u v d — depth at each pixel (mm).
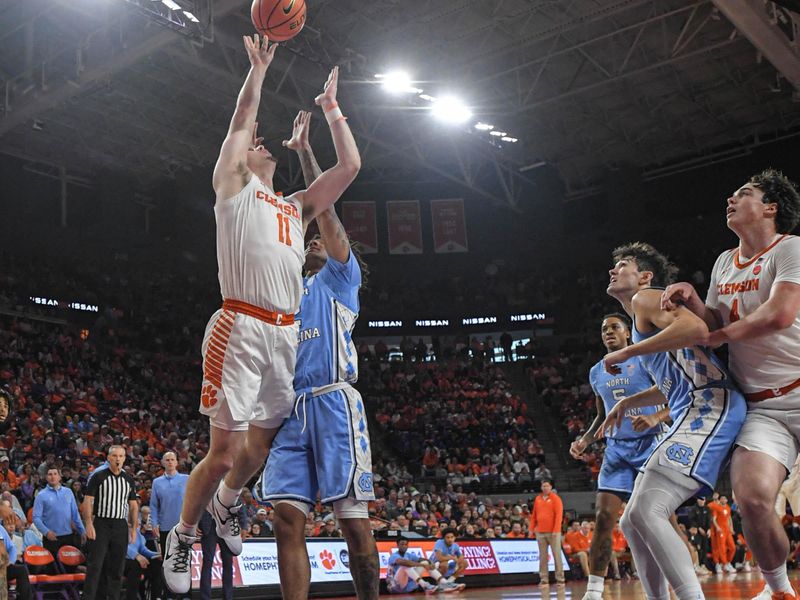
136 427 21344
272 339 3637
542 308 31344
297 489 4078
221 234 3625
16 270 26312
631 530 3705
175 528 3916
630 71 23109
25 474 14242
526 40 21953
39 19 20234
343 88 23734
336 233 4328
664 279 4266
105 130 26594
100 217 28703
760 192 3801
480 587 14023
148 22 17938
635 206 30672
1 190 26875
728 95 26109
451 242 31875
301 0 3947
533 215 32094
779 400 3635
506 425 25844
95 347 26094
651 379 6113
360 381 28609
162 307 29031
